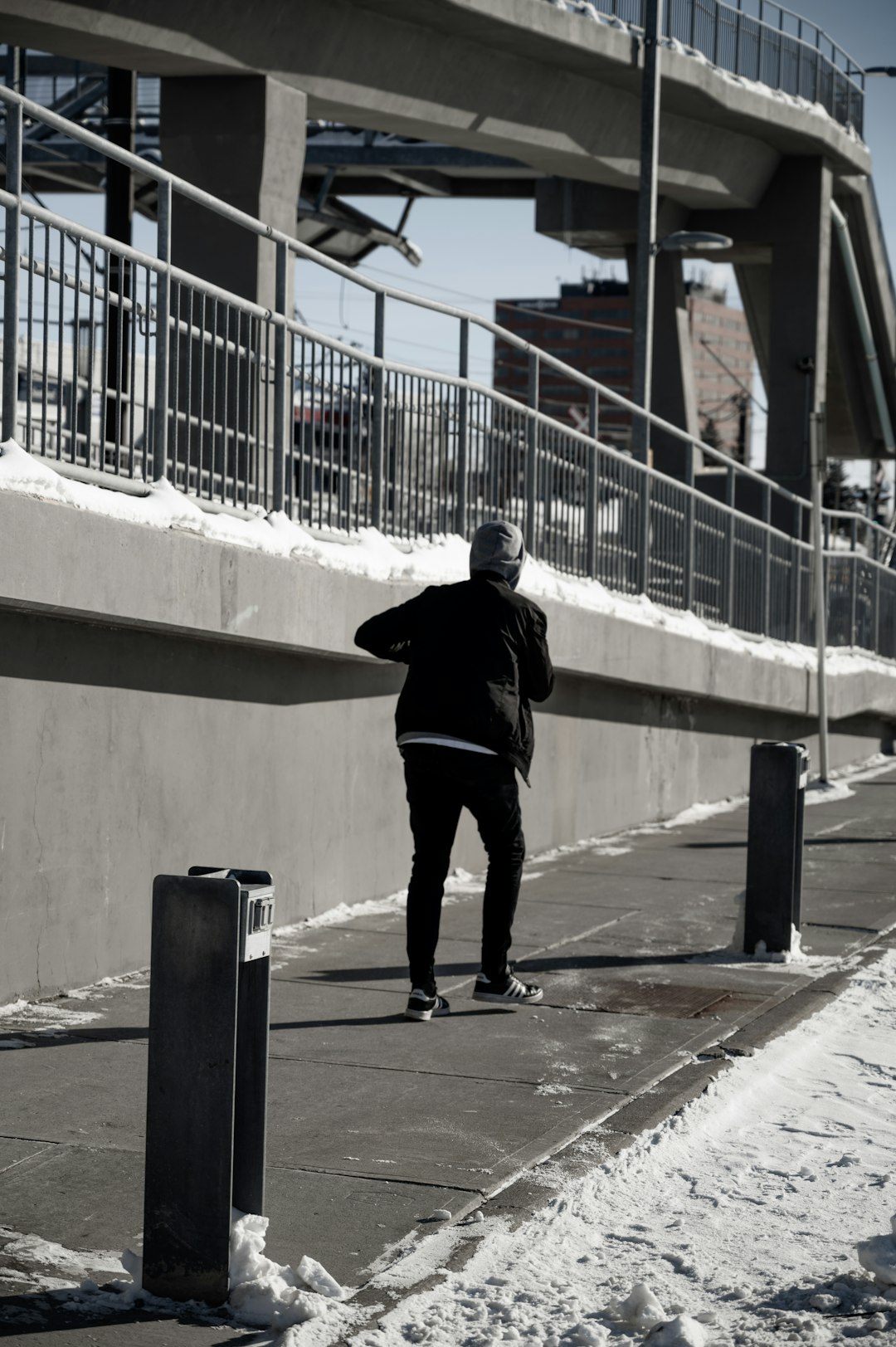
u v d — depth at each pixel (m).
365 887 9.47
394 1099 5.43
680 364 33.34
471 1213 4.34
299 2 20.66
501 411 11.50
